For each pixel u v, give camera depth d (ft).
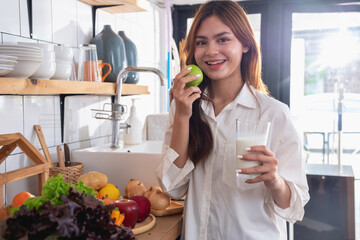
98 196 4.35
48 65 4.33
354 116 11.96
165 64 10.52
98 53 6.16
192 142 4.02
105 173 5.65
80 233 2.33
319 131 12.28
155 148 7.26
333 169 8.53
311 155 12.44
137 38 8.57
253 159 3.26
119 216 3.37
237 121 3.38
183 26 11.27
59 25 5.61
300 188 3.84
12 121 4.69
